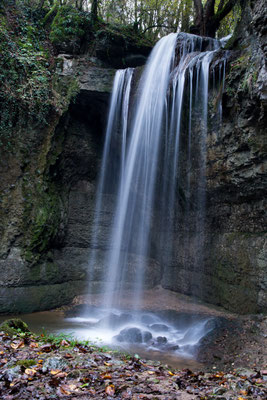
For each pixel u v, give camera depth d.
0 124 9.87
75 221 11.97
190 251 10.93
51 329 7.63
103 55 12.00
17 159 10.05
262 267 7.83
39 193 10.20
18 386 2.96
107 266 12.11
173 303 10.45
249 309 8.12
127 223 12.56
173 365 5.82
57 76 11.12
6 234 9.53
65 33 11.80
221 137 8.29
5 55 10.12
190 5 16.08
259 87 6.31
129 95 10.90
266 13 5.63
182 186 10.34
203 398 2.97
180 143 9.67
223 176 8.68
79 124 11.92
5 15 11.09
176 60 9.75
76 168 12.07
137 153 11.01
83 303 10.35
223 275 9.32
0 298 8.87
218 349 6.40
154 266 12.56
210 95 8.38
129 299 10.95
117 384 3.18
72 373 3.35
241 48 7.67
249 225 8.60
